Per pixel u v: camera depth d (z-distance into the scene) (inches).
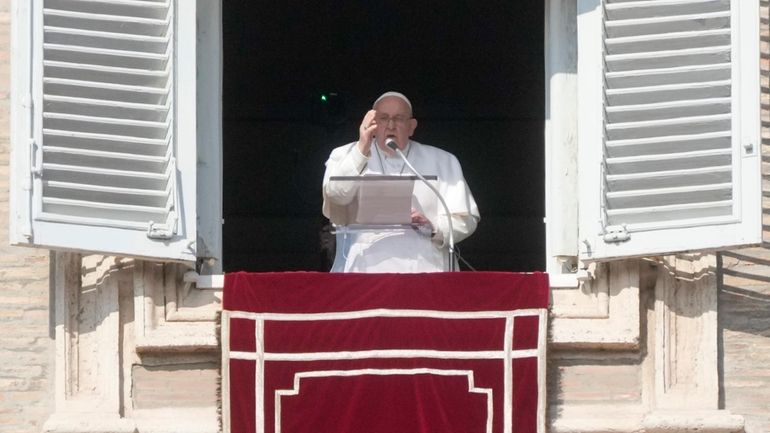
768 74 1323.8
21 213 1240.8
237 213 2092.8
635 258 1273.4
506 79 2110.0
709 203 1261.1
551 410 1257.4
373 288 1253.7
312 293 1253.7
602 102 1280.8
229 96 2091.5
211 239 1304.1
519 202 2134.6
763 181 1309.1
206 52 1325.0
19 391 1272.1
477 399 1241.4
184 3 1294.3
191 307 1270.9
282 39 2068.2
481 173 2138.3
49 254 1289.4
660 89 1282.0
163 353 1261.1
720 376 1277.1
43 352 1278.3
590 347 1264.8
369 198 1263.5
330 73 2096.5
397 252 1306.6
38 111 1255.5
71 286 1273.4
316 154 2098.9
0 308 1282.0
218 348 1253.7
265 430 1240.2
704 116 1274.6
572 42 1327.5
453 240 1318.9
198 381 1259.8
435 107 2127.2
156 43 1286.9
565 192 1314.0
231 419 1242.6
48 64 1264.8
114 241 1253.7
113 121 1269.7
